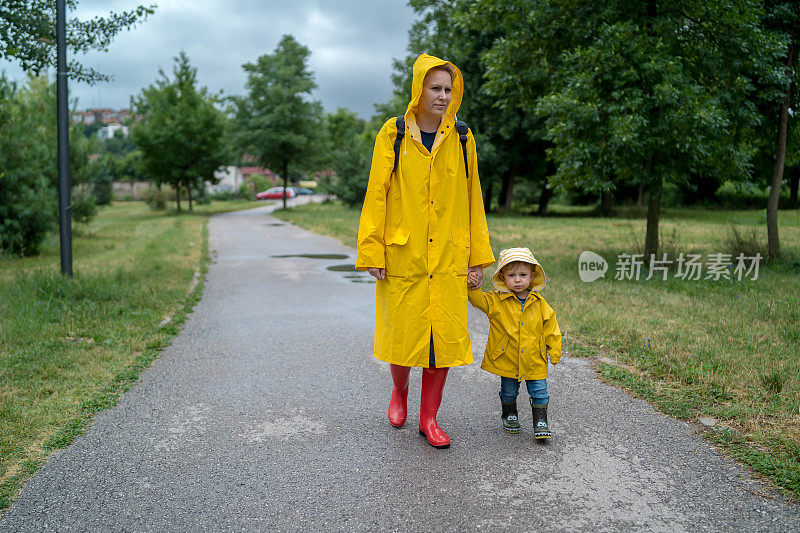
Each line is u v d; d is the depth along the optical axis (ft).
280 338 19.40
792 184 99.14
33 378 14.75
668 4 32.35
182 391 14.28
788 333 17.93
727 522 8.57
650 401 13.30
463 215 10.97
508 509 9.01
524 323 11.32
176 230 70.33
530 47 36.76
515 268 11.33
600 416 12.60
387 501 9.25
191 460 10.66
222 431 11.94
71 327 19.66
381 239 10.88
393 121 10.71
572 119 31.53
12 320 20.40
